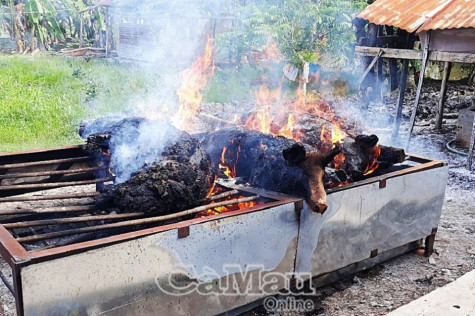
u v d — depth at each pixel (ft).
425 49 23.41
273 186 10.51
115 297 7.53
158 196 9.28
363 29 28.78
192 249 8.25
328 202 10.12
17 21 56.59
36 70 40.19
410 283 11.60
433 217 12.82
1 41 56.34
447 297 9.37
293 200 9.56
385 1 27.66
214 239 8.50
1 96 29.96
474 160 23.09
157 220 8.57
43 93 31.83
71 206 9.28
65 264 6.90
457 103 38.52
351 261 11.14
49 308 6.89
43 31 58.44
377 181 11.00
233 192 10.27
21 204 14.89
